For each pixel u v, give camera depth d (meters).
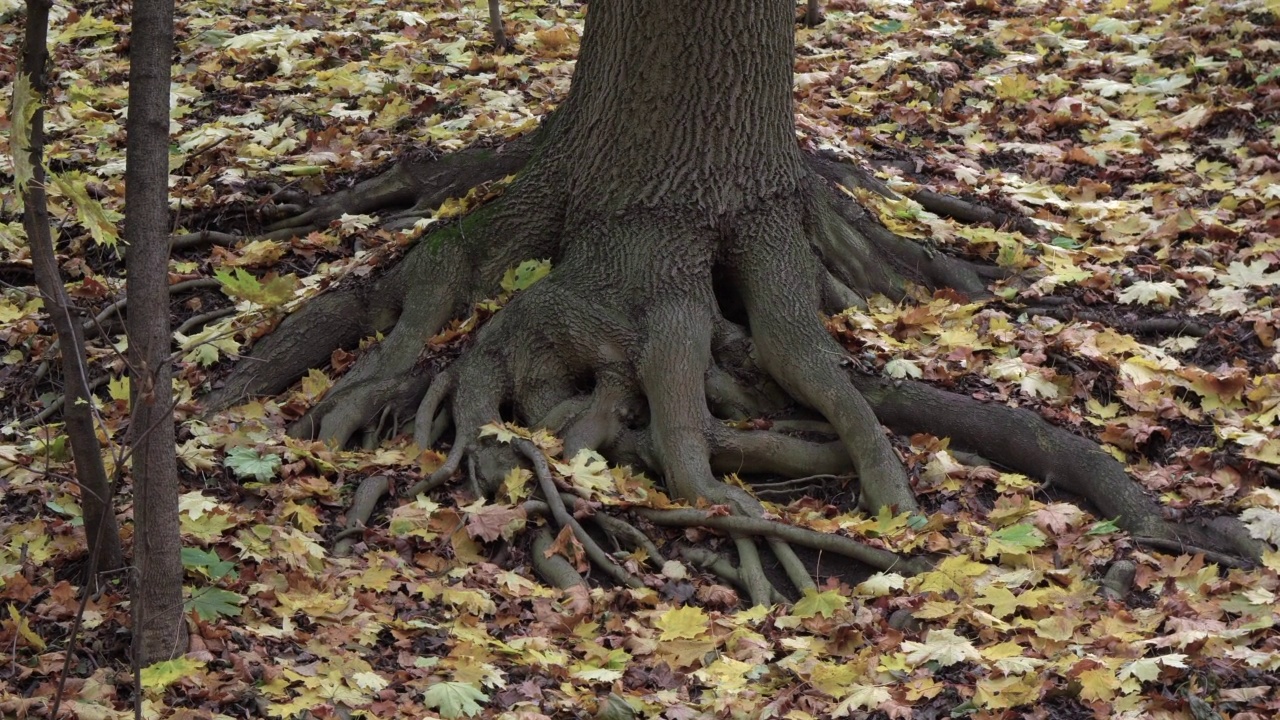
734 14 5.78
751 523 4.98
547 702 3.94
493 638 4.32
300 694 3.83
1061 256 6.77
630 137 5.91
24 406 5.86
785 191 6.11
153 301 3.64
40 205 3.77
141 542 3.72
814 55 9.41
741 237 5.94
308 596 4.38
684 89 5.82
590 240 5.95
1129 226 7.07
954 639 4.20
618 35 5.90
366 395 5.65
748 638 4.35
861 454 5.31
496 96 8.12
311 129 7.80
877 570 4.84
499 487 5.22
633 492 5.22
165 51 3.59
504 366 5.67
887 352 5.87
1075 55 9.30
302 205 7.09
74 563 4.47
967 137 8.21
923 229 6.81
